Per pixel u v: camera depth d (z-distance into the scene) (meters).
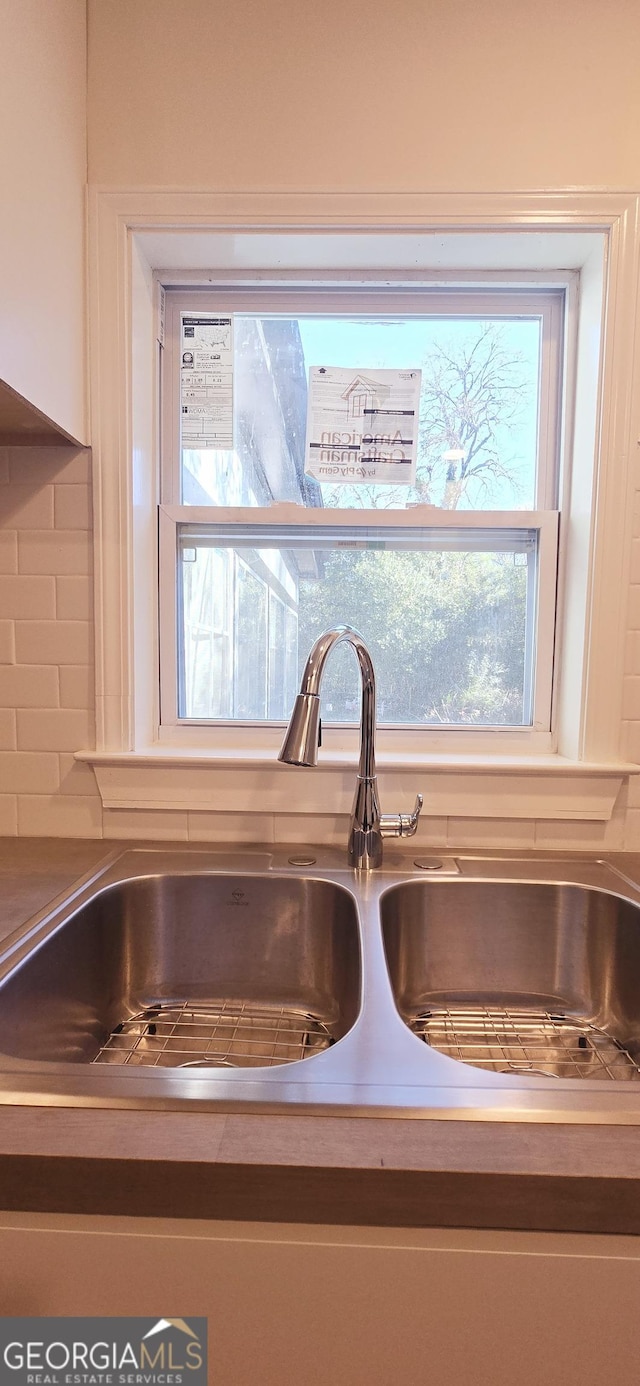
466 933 1.02
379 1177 0.45
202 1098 0.51
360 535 1.25
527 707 1.26
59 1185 0.46
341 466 1.26
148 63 1.09
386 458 1.25
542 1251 0.47
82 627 1.15
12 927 0.82
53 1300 0.48
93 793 1.17
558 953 1.01
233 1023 0.96
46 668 1.15
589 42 1.07
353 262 1.18
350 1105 0.51
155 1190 0.46
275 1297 0.47
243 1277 0.47
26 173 0.88
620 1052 0.90
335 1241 0.47
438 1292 0.47
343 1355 0.48
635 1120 0.50
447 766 1.12
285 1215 0.46
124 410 1.12
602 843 1.14
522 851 1.14
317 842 1.16
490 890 1.02
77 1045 0.86
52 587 1.14
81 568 1.14
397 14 1.08
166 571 1.25
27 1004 0.75
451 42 1.08
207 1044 0.92
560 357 1.24
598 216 1.07
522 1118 0.50
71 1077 0.54
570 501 1.21
